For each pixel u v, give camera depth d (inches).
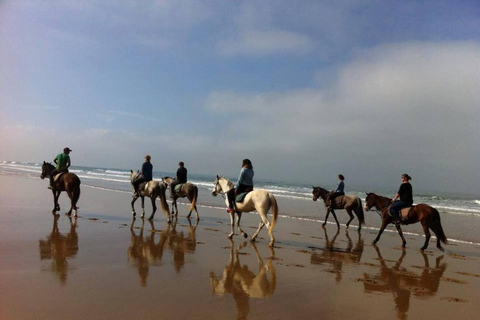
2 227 407.2
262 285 248.2
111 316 176.1
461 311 217.8
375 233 557.0
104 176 2354.8
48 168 552.1
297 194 1471.5
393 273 308.0
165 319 176.4
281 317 190.4
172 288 227.1
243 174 414.3
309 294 234.2
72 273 245.6
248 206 410.6
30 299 193.2
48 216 506.3
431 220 421.7
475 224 719.7
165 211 538.0
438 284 280.1
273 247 392.8
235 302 209.3
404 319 199.9
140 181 566.3
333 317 195.8
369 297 235.5
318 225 615.8
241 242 412.5
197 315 185.0
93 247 331.9
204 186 1672.0
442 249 425.4
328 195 598.5
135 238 390.0
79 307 185.2
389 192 2246.6
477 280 300.0
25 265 258.8
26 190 927.7
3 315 171.0
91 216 544.4
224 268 289.1
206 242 398.6
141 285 229.0
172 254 326.6
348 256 372.8
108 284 226.5
